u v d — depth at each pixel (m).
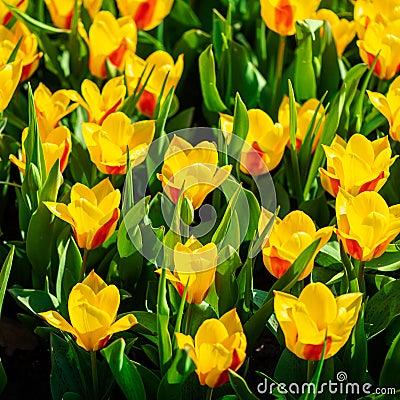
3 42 1.49
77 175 1.47
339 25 1.61
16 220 1.56
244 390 1.12
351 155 1.23
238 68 1.61
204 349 1.07
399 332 1.22
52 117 1.40
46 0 1.62
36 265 1.33
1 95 1.36
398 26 1.50
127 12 1.60
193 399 1.22
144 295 1.35
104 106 1.40
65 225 1.35
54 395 1.22
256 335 1.21
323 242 1.16
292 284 1.16
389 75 1.52
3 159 1.48
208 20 1.86
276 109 1.61
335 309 1.08
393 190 1.46
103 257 1.37
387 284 1.27
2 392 1.36
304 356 1.09
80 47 1.64
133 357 1.37
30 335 1.41
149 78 1.48
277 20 1.52
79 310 1.11
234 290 1.23
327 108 1.49
